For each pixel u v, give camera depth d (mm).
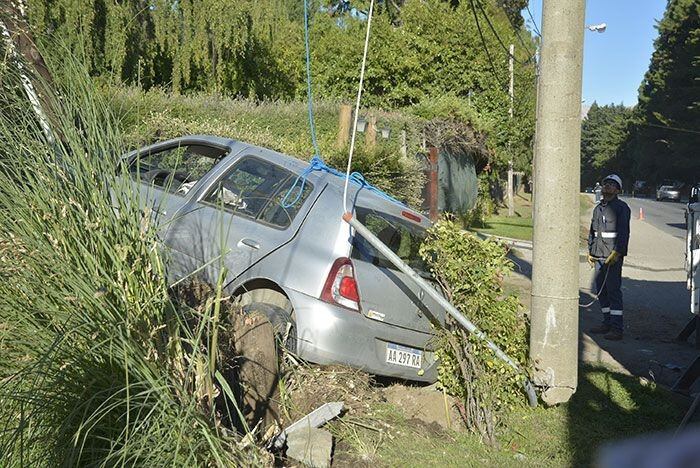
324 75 29109
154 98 10438
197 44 17672
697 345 9195
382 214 6293
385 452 5059
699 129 72688
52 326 3600
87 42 7074
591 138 134125
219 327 4215
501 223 28469
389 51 29125
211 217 6086
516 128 29703
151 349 3641
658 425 6160
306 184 6207
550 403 5887
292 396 5262
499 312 5855
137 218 4090
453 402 6062
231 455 3607
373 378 6055
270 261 5844
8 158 4039
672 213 50500
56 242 3750
